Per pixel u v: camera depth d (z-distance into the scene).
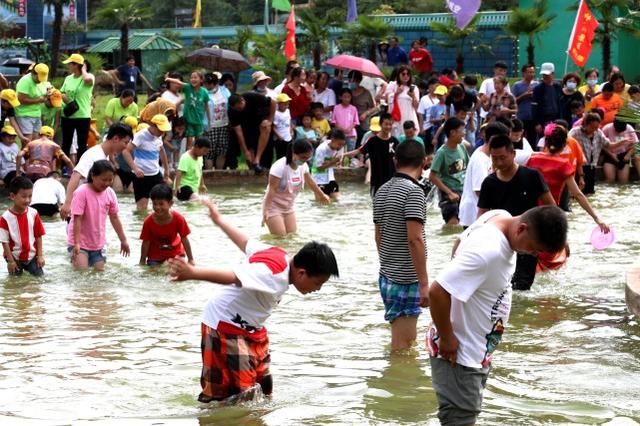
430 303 6.34
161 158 20.47
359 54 37.19
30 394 7.88
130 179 21.92
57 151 20.20
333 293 11.88
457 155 16.45
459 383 6.49
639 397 7.86
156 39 46.91
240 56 31.16
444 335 6.36
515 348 9.35
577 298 11.45
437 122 25.39
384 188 9.12
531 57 35.19
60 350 9.24
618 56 38.41
